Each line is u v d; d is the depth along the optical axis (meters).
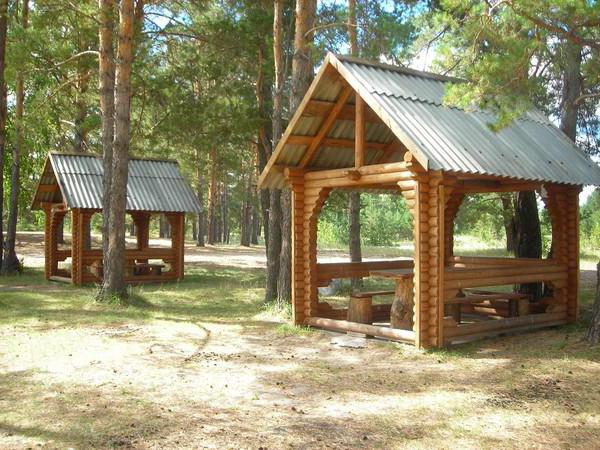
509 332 11.09
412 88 10.80
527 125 11.83
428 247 9.62
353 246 17.80
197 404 6.79
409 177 9.66
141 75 21.33
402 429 5.99
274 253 14.79
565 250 12.05
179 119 18.81
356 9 15.84
